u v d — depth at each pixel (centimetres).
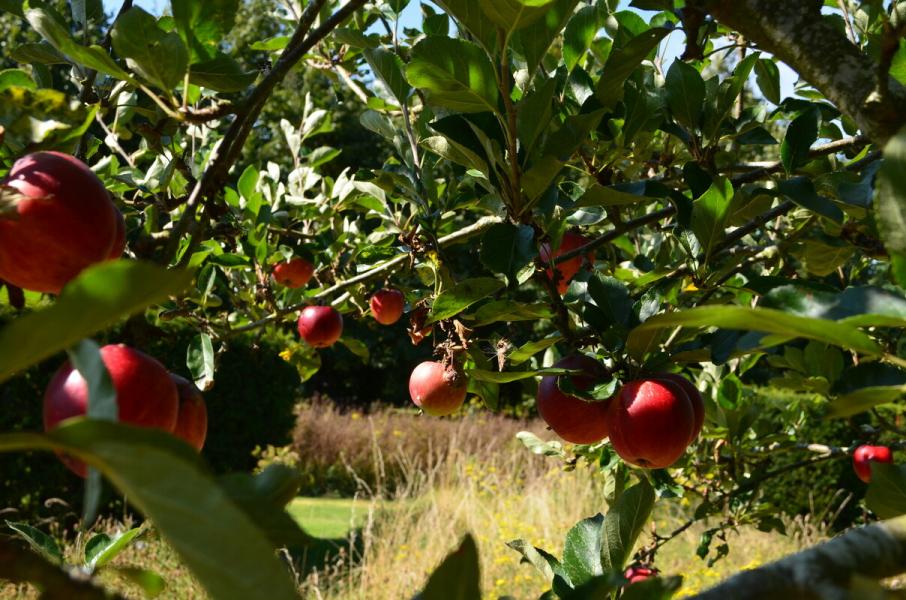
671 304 211
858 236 199
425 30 261
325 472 1319
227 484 69
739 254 253
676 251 358
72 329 48
